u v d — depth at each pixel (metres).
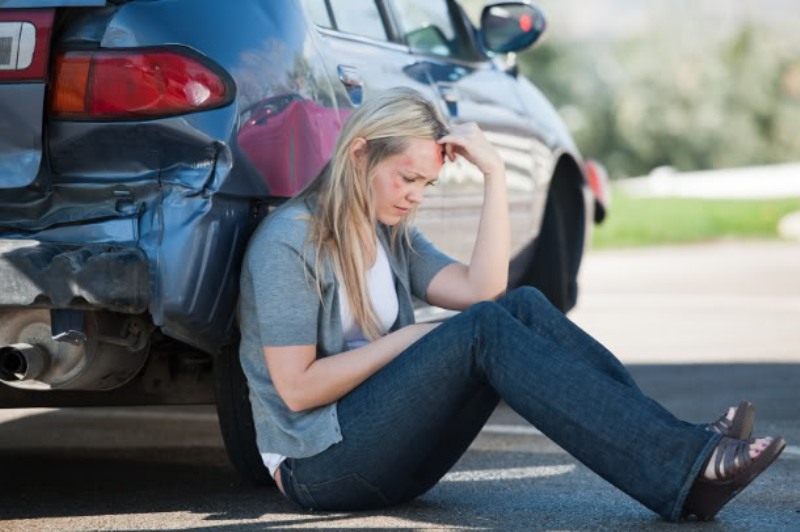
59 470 10.40
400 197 8.19
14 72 8.23
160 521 8.41
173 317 7.92
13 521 8.48
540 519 8.29
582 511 8.52
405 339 8.05
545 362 7.74
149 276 7.88
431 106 8.29
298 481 8.24
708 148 92.69
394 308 8.53
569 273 14.32
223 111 8.23
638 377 15.27
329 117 9.16
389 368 7.93
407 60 11.28
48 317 7.98
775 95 94.31
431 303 8.94
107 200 8.20
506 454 10.74
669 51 94.44
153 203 8.12
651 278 30.11
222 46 8.38
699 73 93.75
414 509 8.59
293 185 8.65
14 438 11.98
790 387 14.36
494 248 8.73
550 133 13.55
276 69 8.68
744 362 16.50
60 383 8.05
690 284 28.44
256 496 9.19
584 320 21.91
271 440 8.24
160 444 11.60
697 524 7.98
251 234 8.48
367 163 8.11
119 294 7.77
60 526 8.31
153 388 9.32
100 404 9.32
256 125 8.40
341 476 8.12
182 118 8.15
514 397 7.81
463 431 8.32
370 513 8.47
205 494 9.32
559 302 13.96
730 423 7.85
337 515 8.42
